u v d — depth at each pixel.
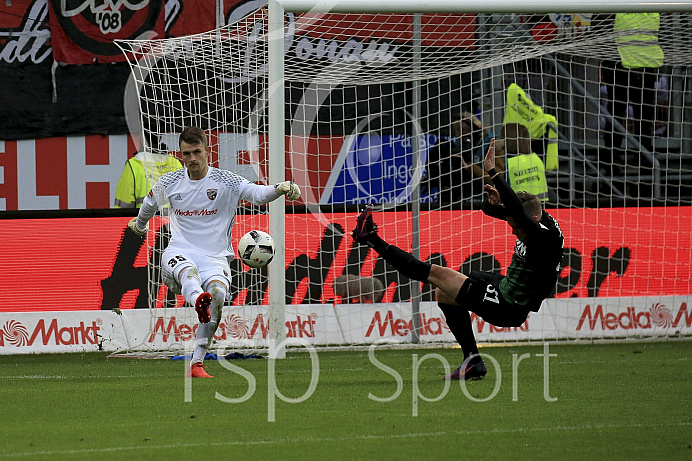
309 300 35.72
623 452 13.66
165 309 34.34
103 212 34.91
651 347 34.28
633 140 44.69
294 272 35.66
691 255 38.88
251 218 34.81
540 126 40.06
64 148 39.41
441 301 23.19
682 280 38.78
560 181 43.50
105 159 39.50
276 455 13.32
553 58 41.62
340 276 36.03
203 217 23.38
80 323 34.44
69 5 39.12
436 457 13.23
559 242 21.25
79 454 13.40
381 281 36.28
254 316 34.28
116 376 25.12
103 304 34.62
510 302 21.39
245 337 34.16
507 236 37.44
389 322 36.25
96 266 34.72
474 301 21.70
